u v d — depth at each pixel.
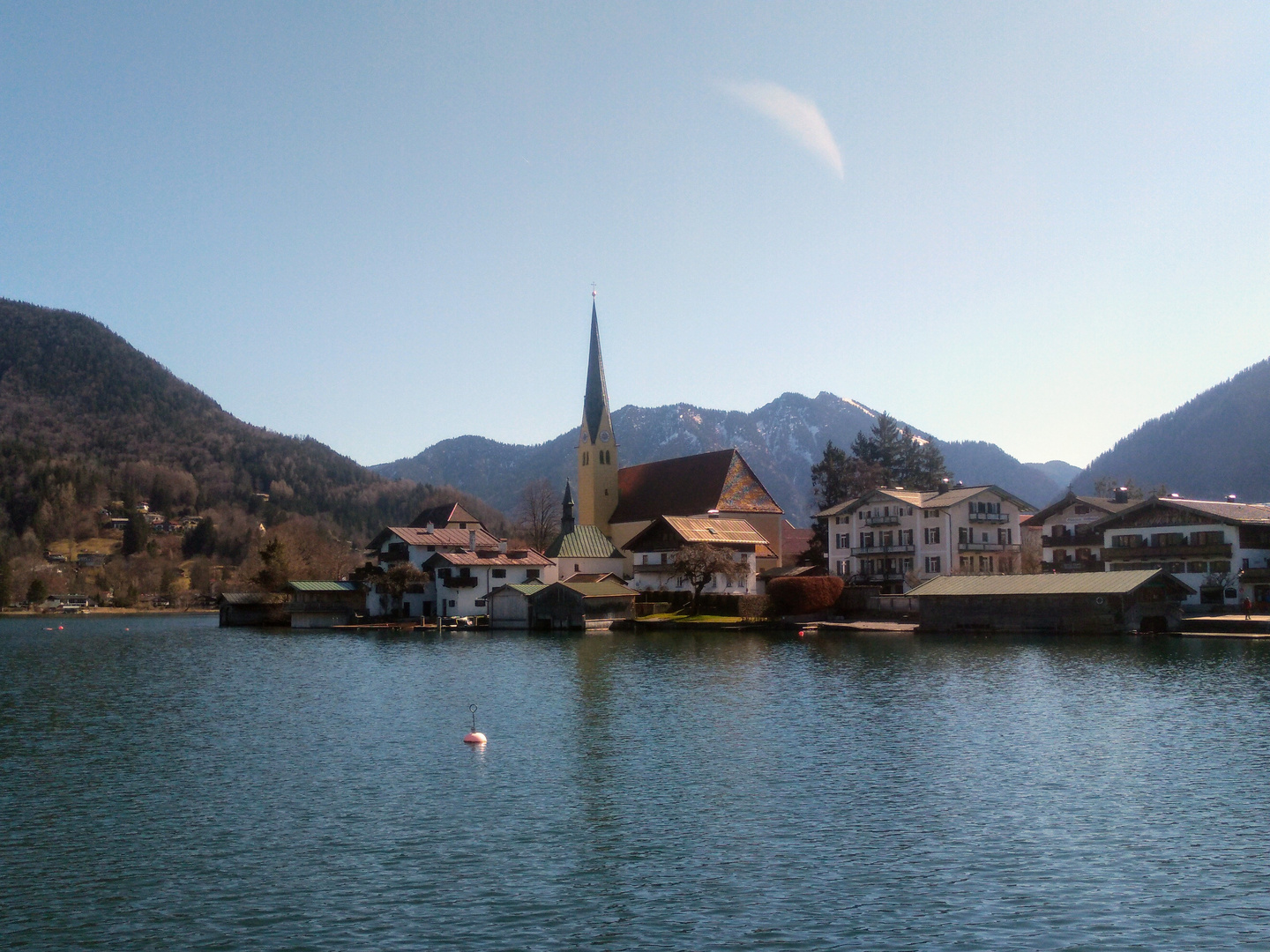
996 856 34.56
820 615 139.75
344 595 170.88
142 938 28.41
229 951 27.58
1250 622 107.19
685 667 87.88
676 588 158.88
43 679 86.25
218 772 47.28
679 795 42.47
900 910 30.06
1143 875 32.59
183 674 89.19
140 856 35.03
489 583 156.50
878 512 153.50
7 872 33.56
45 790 44.06
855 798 41.88
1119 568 129.00
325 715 63.81
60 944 28.03
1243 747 50.50
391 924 29.25
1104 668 81.44
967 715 60.81
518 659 98.00
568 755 50.53
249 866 34.03
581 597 138.88
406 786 44.25
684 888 31.86
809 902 30.70
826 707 64.38
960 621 119.25
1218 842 35.75
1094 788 43.03
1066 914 29.66
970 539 145.38
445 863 34.19
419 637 134.62
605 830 37.62
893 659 91.12
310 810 40.53
